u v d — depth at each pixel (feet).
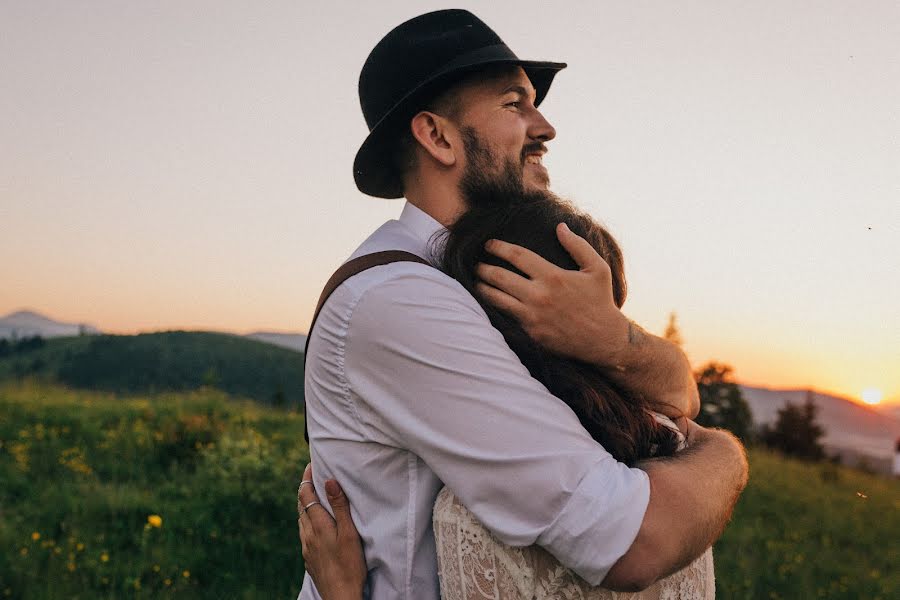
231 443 26.03
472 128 5.07
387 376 4.18
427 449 4.06
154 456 27.71
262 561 17.72
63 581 15.34
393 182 5.66
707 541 3.95
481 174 5.06
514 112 5.18
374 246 4.89
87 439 30.12
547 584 3.98
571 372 4.28
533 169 5.28
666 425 4.64
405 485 4.34
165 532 18.72
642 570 3.76
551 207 4.66
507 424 3.91
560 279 4.27
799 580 21.24
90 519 19.45
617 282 4.78
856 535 29.45
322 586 4.52
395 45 5.24
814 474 48.42
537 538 3.84
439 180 5.17
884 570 24.67
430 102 5.15
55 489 21.98
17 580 15.10
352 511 4.48
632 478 3.87
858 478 50.70
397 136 5.32
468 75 5.10
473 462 3.93
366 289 4.27
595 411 4.21
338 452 4.53
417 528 4.31
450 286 4.26
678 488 3.94
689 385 4.74
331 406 4.54
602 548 3.73
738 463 4.34
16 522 18.79
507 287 4.33
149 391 52.21
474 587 4.04
